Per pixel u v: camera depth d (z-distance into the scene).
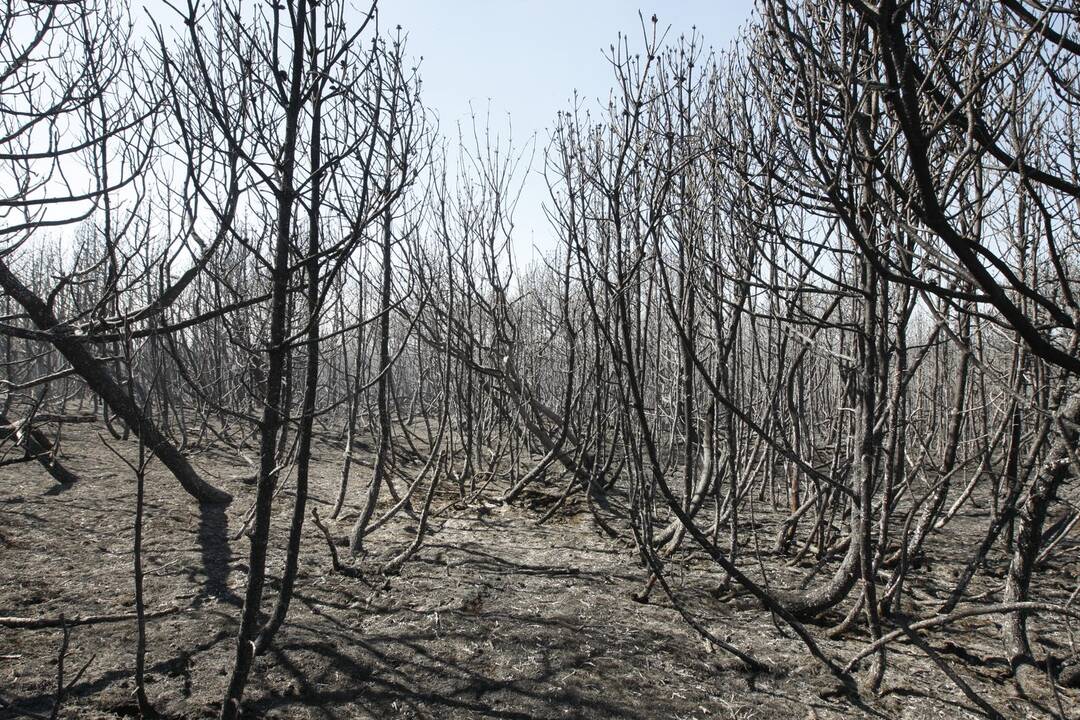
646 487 3.48
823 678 3.33
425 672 3.18
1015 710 3.13
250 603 2.45
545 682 3.15
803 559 5.09
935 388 5.43
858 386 3.30
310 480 6.79
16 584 3.76
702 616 3.95
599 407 6.00
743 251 3.81
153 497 5.45
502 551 4.93
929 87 2.18
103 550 4.35
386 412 5.05
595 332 4.68
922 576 4.92
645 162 3.49
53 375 3.94
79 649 3.17
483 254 6.53
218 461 7.05
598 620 3.80
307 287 2.48
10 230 2.84
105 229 2.66
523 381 6.76
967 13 1.91
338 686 3.02
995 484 3.78
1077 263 3.52
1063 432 1.79
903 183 2.59
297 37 2.30
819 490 4.79
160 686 2.94
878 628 3.13
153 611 3.57
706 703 3.08
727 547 5.27
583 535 5.51
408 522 5.52
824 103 2.22
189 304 6.40
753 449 5.54
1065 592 4.66
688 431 4.70
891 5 1.52
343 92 2.47
